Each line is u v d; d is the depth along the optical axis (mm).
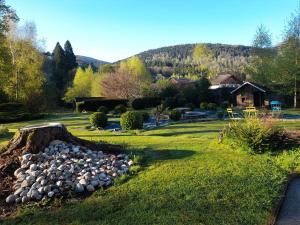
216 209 5445
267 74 45250
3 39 34469
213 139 12047
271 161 8406
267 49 46562
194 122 24078
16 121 30219
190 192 6199
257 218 5121
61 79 71312
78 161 7699
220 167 7762
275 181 6805
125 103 44344
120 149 9422
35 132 8250
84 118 30000
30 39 42094
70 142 8781
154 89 48500
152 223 5035
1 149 8461
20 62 40062
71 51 79188
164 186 6574
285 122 20688
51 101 47469
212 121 24438
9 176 7184
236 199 5840
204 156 8836
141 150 9570
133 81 51156
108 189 6586
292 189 6652
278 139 9617
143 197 6074
